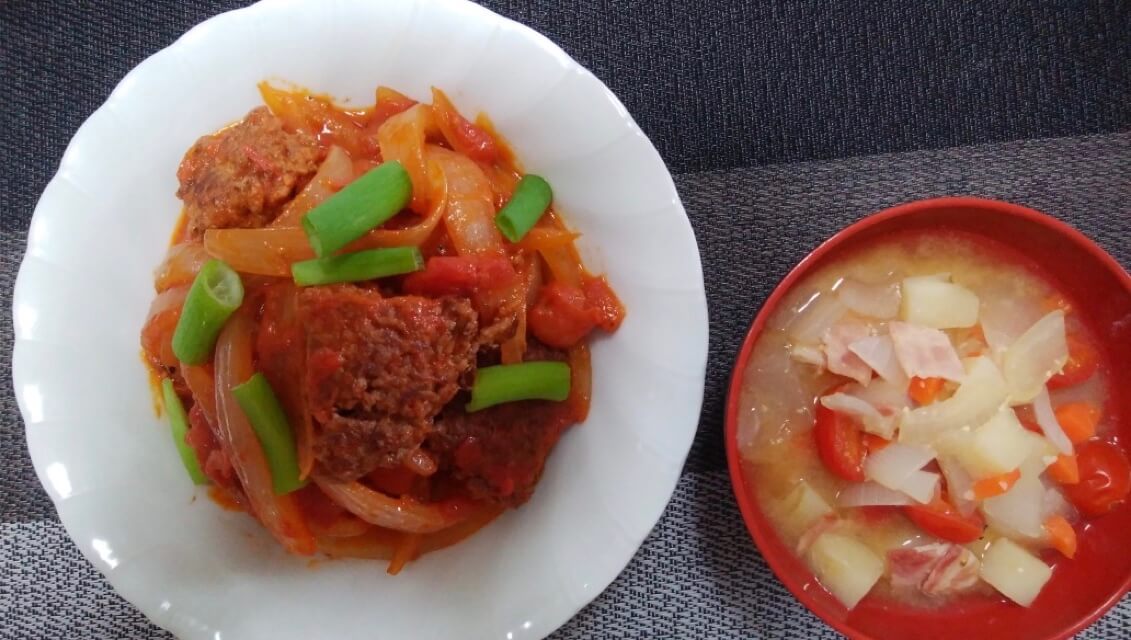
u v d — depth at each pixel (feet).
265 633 0.85
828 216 0.97
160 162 0.86
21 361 0.82
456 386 0.79
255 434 0.78
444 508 0.85
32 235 0.83
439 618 0.87
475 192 0.82
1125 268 0.97
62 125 0.96
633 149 0.84
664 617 0.94
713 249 0.96
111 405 0.85
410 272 0.78
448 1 0.83
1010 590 0.89
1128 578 0.86
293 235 0.78
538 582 0.87
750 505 0.85
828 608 0.88
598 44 0.97
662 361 0.85
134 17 0.96
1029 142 0.98
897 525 0.90
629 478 0.85
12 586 0.94
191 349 0.77
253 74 0.85
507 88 0.85
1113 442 0.91
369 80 0.86
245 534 0.87
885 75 0.98
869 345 0.86
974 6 0.98
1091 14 0.98
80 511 0.83
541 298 0.86
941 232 0.89
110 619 0.94
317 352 0.75
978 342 0.90
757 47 0.98
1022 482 0.88
